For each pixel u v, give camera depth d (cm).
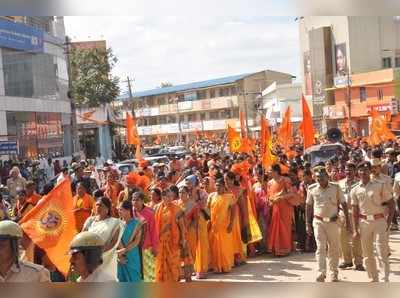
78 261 371
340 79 4938
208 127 7156
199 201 987
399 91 4428
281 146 2478
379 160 1052
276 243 1140
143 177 1197
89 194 910
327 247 880
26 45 3105
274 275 970
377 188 813
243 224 1077
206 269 985
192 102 7319
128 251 687
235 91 6850
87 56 4803
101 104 4791
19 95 3059
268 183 1173
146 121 8131
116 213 852
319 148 2222
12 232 367
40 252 648
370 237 823
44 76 3400
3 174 2222
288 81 7112
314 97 5325
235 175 1084
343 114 4931
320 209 868
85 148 4769
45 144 3344
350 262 995
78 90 4659
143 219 716
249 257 1155
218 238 1002
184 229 862
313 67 5322
